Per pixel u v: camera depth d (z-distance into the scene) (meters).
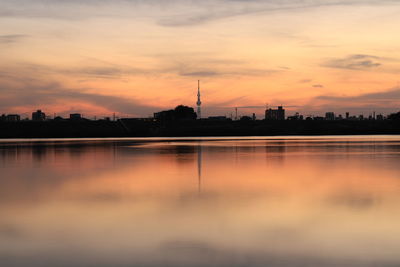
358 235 15.80
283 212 19.72
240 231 16.41
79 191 26.22
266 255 13.66
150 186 28.22
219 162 46.28
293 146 82.00
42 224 17.58
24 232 16.34
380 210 20.03
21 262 13.05
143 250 14.14
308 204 21.59
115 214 19.45
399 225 17.20
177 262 13.05
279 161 47.16
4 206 21.44
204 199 23.19
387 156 53.91
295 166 41.28
